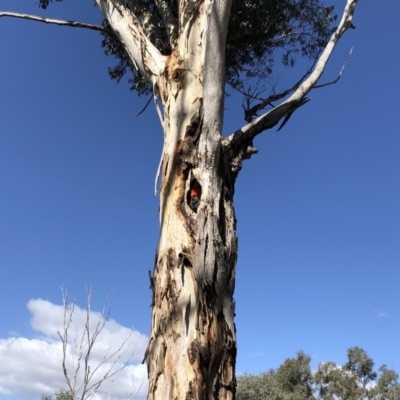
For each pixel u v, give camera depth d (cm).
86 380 481
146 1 726
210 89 400
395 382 2664
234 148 403
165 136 419
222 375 315
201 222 354
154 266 372
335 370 2808
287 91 506
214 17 412
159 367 326
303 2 804
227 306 335
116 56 862
